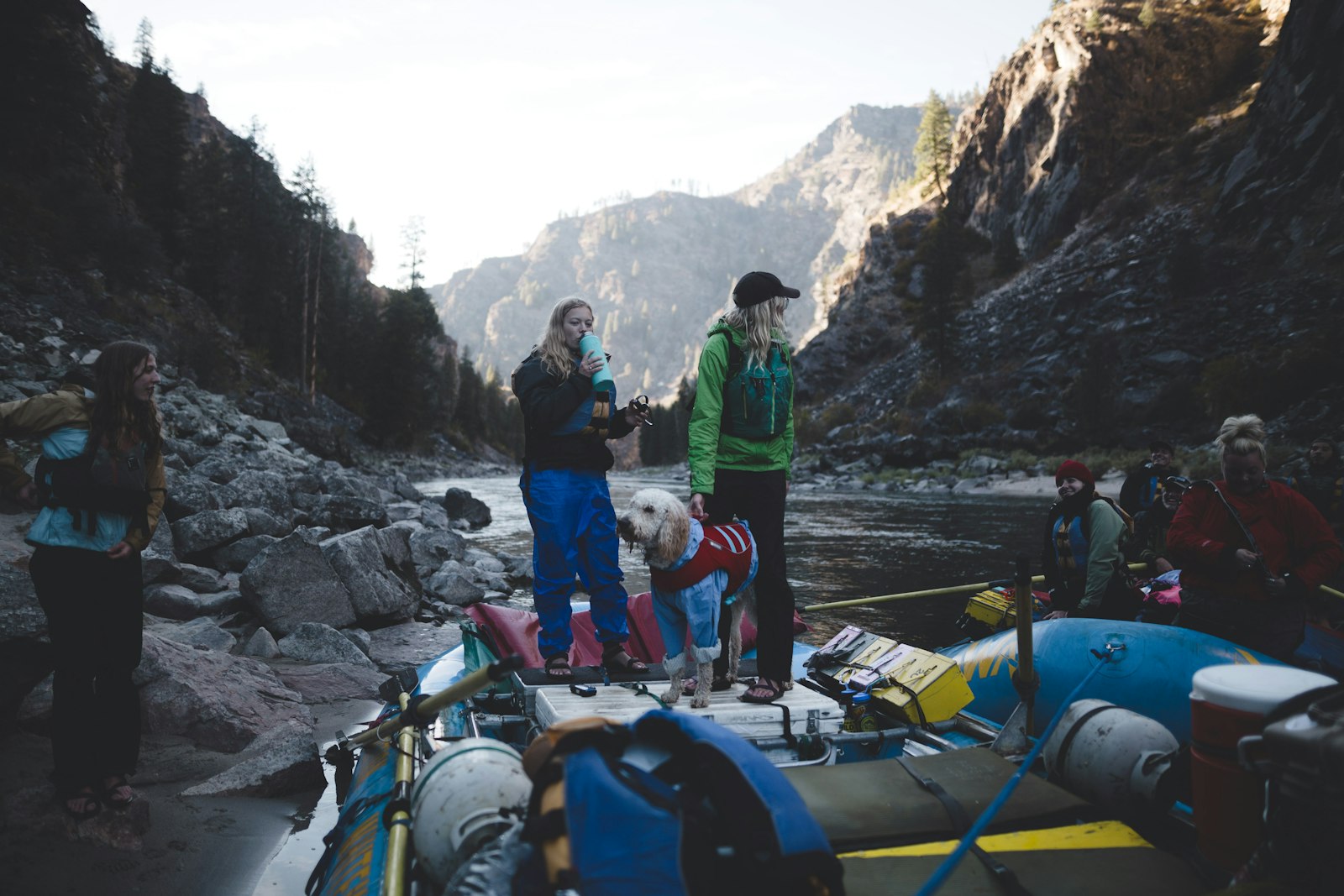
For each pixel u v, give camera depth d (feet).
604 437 15.93
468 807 9.26
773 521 14.55
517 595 36.35
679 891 6.13
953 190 328.70
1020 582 12.89
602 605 15.99
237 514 31.96
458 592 33.50
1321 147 166.50
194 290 202.69
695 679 14.69
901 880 8.76
